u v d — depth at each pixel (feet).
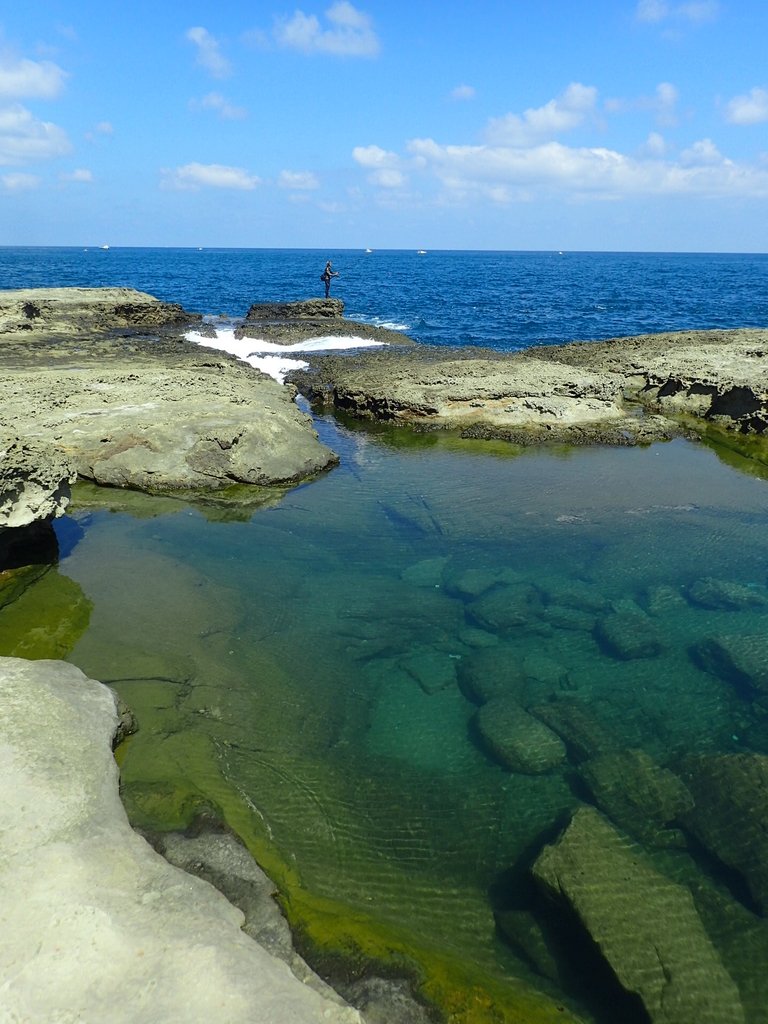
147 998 12.97
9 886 14.90
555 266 484.74
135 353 82.38
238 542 39.01
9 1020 12.35
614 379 72.02
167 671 26.55
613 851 18.97
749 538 40.24
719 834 20.12
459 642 30.40
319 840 19.79
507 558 38.17
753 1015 15.29
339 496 46.65
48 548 35.40
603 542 39.99
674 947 16.39
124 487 45.34
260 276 272.92
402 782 22.40
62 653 27.22
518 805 21.63
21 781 17.88
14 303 96.02
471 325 131.44
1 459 31.35
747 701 26.61
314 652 29.07
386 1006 14.85
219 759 22.34
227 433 48.11
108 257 569.23
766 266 529.04
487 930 17.51
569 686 27.37
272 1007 13.06
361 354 92.79
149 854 16.88
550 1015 15.21
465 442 59.52
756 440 59.41
